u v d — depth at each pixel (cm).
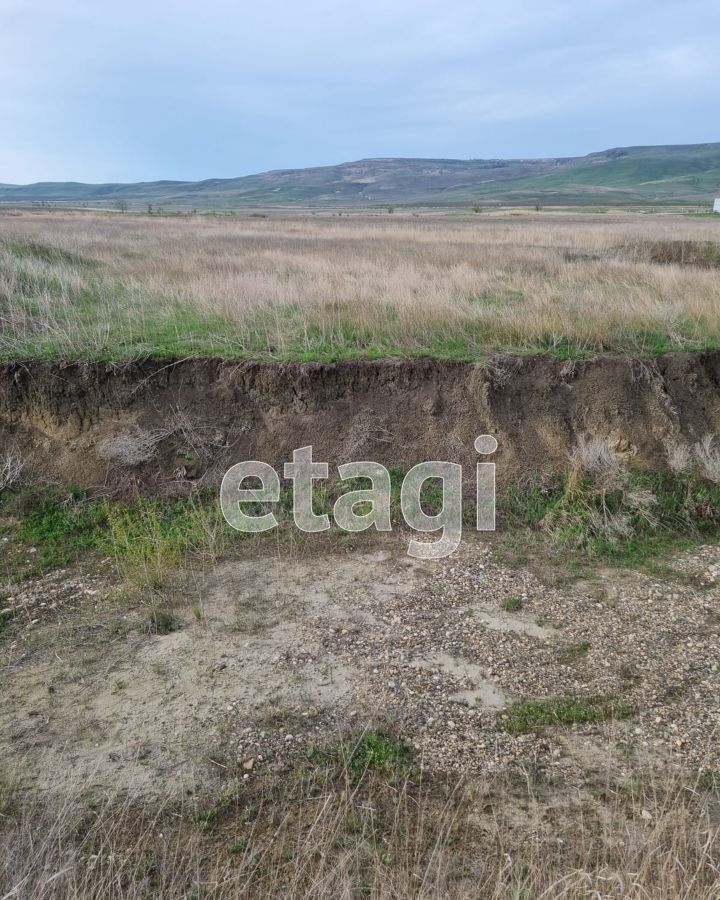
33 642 503
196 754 397
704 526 675
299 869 323
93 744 405
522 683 457
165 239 2359
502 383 775
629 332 866
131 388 773
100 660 482
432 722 421
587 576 595
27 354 794
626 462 736
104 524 678
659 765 388
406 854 334
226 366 788
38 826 349
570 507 681
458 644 497
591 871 319
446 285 1119
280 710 430
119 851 337
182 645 497
